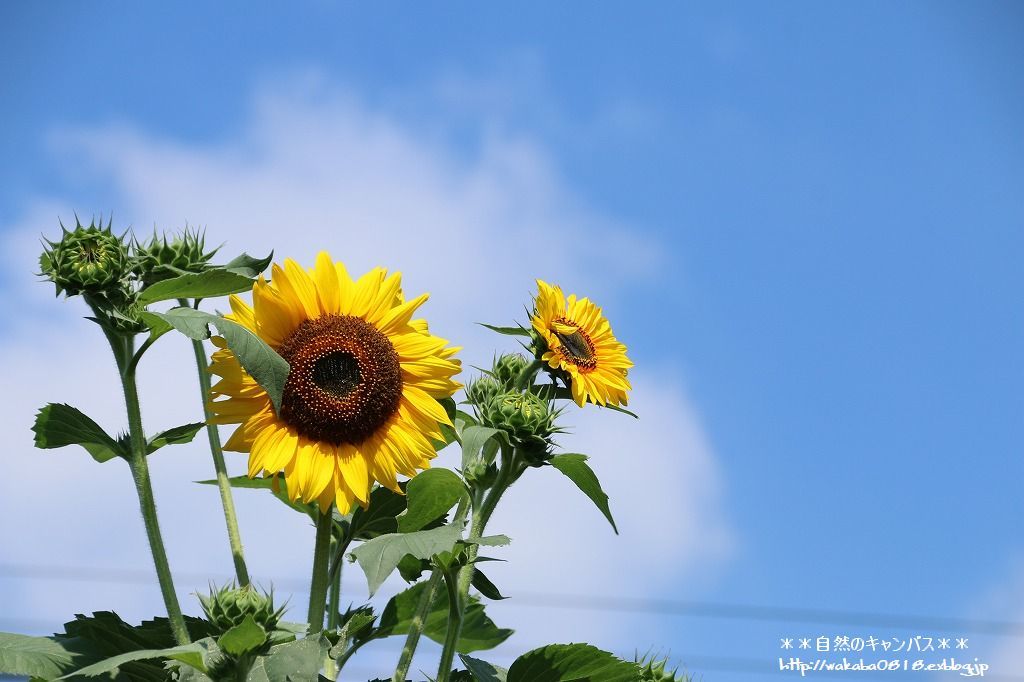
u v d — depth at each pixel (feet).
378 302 6.03
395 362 5.97
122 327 5.86
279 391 5.63
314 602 5.80
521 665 6.05
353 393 5.88
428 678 5.96
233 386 5.82
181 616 5.75
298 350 5.90
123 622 5.78
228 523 6.03
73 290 5.88
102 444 5.92
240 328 5.66
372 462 5.91
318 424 5.85
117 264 5.90
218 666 5.48
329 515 5.84
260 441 5.82
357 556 5.58
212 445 6.13
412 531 6.06
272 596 5.59
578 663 6.05
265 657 5.51
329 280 5.98
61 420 5.91
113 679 5.69
